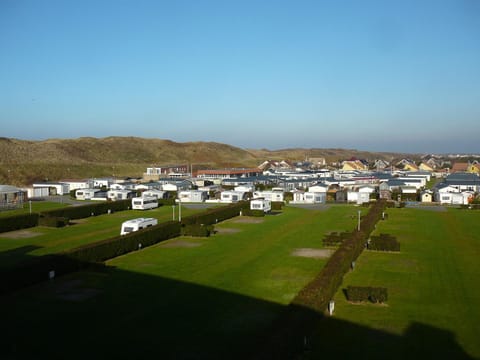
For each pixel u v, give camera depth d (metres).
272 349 21.28
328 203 109.56
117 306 32.56
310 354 24.55
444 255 50.28
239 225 73.31
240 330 28.14
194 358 24.20
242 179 158.38
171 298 34.56
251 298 34.75
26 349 25.14
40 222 70.44
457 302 33.84
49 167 172.38
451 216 84.44
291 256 49.91
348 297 33.91
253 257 49.38
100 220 78.62
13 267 36.41
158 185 133.25
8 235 62.72
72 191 121.94
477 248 54.22
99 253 45.69
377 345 25.83
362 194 111.69
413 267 44.75
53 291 36.09
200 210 94.56
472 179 138.50
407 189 127.56
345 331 27.86
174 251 52.47
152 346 25.72
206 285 38.25
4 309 31.78
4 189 96.19
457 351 25.12
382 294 33.06
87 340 26.48
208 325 28.98
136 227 58.84
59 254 40.78
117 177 181.12
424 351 25.08
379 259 48.22
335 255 40.91
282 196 112.00
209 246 55.56
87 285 37.88
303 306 27.08
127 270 43.22
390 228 69.69
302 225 73.25
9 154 187.50
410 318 30.33
